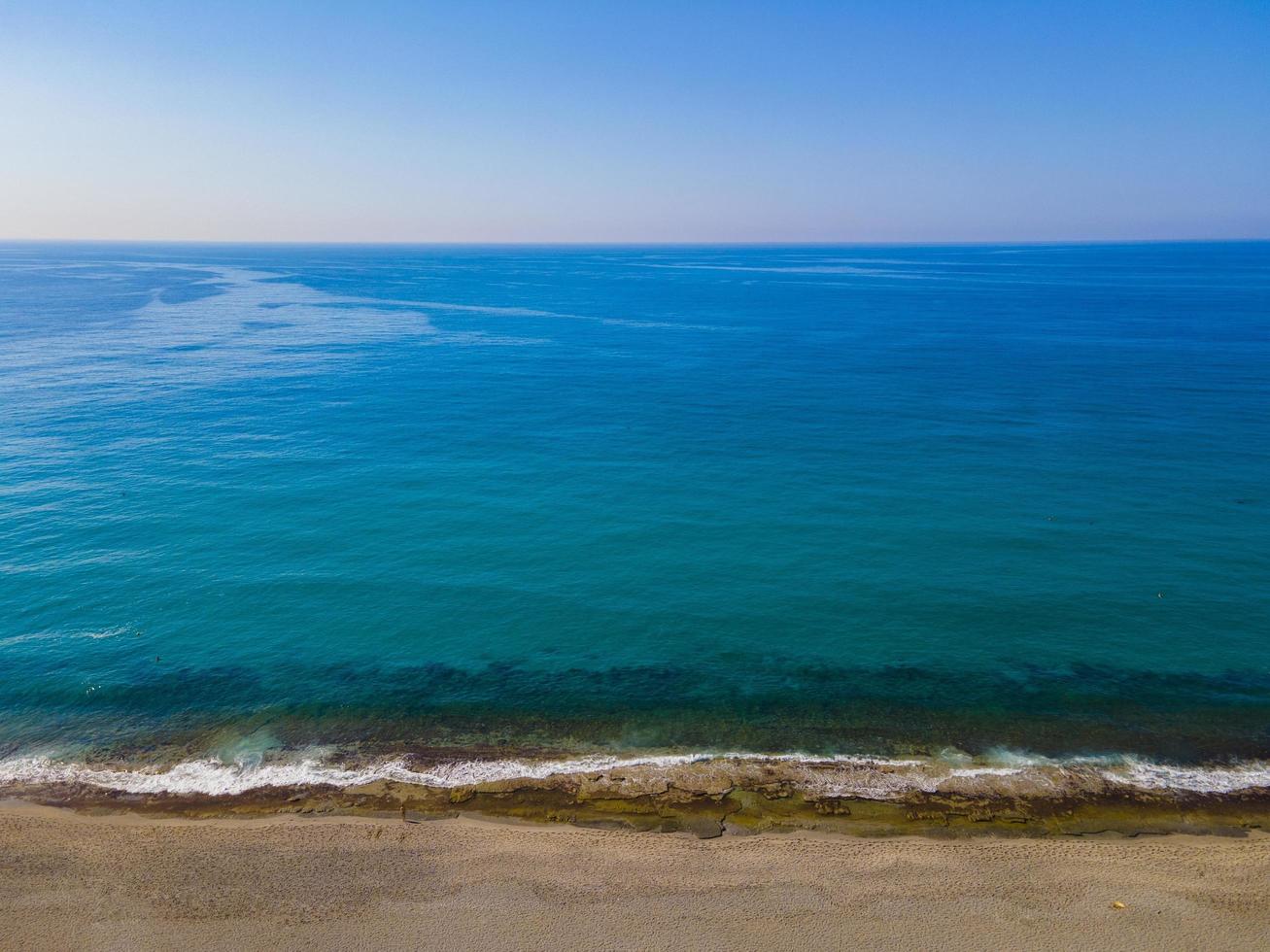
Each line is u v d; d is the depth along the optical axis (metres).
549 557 28.25
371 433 45.00
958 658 21.66
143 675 20.53
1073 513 32.31
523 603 24.77
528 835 14.65
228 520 31.52
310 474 37.41
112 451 40.97
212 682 20.27
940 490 35.28
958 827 14.91
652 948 12.25
